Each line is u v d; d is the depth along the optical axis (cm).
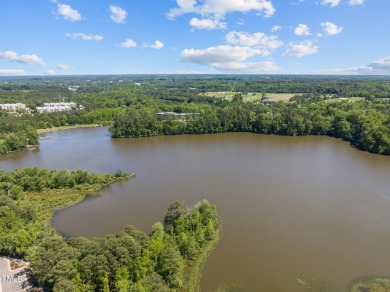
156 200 11819
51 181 13150
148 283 6231
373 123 19500
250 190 12506
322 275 7456
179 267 7138
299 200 11500
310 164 15862
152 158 17500
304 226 9644
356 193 12088
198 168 15462
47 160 17688
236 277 7369
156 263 6994
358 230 9388
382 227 9556
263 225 9719
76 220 10462
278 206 11019
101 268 6372
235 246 8612
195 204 11231
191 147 19925
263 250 8425
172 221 8888
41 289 6612
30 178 12962
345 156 17300
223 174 14488
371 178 13738
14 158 18338
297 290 6988
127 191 12769
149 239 7631
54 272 6197
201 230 8606
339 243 8731
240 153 18150
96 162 16938
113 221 10319
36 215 10212
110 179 13925
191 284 7112
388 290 6925
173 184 13362
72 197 12175
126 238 6994
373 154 17700
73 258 6569
